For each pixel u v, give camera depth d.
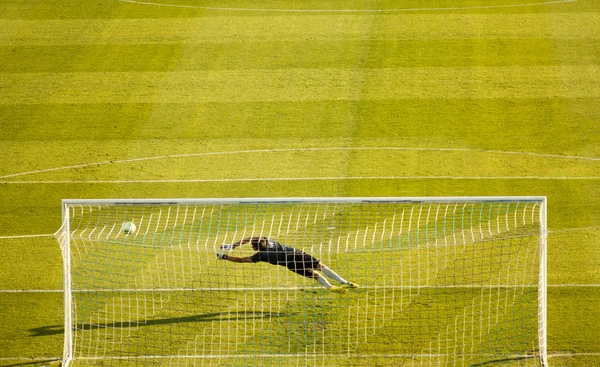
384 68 44.81
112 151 38.81
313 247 30.48
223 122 40.84
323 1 52.59
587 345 26.03
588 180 35.19
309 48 47.06
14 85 44.50
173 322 27.38
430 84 43.19
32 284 29.83
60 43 48.59
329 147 38.53
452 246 30.62
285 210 33.16
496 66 44.50
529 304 27.73
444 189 35.03
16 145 39.44
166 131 40.31
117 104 42.62
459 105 41.34
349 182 35.88
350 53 46.34
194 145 39.12
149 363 25.78
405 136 39.09
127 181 36.50
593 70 43.72
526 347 25.97
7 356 26.34
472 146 38.12
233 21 50.44
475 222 32.22
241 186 35.94
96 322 27.55
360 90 42.94
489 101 41.53
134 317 27.67
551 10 50.16
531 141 38.28
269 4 52.44
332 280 29.00
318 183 35.91
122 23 50.59
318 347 26.12
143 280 29.33
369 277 29.03
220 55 46.81
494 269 29.36
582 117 39.91
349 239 31.08
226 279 29.27
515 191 34.62
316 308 27.81
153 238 31.70
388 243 30.81
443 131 39.38
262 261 28.59
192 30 49.50
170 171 37.22
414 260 29.86
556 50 45.72
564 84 42.62
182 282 29.16
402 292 28.38
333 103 41.97
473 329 26.75
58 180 36.66
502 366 25.20
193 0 53.38
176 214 33.41
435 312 27.47
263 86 43.69
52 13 52.03
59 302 28.88
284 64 45.59
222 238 31.44
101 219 33.31
